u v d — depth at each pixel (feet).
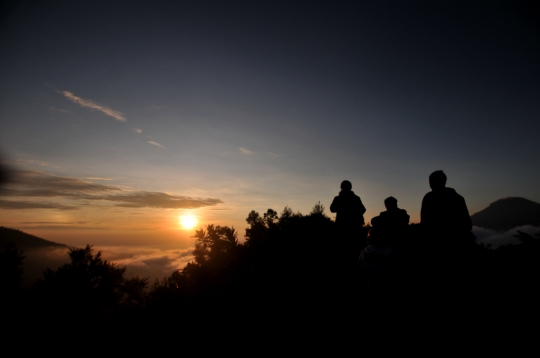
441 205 13.38
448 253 12.73
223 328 14.70
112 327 13.23
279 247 24.40
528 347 10.49
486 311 12.16
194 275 17.67
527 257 14.84
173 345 13.29
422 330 12.40
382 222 14.52
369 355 12.22
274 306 17.16
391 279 13.32
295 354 12.97
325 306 17.20
